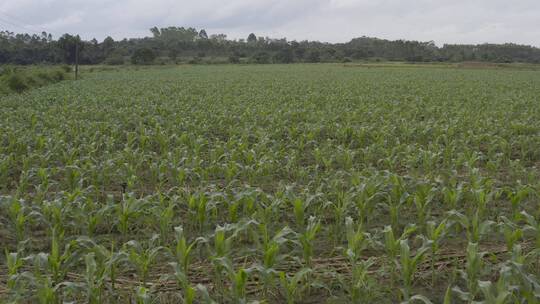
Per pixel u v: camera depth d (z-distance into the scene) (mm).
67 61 87250
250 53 120000
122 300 5496
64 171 10539
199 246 6629
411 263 5203
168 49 117250
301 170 9844
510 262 4859
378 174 8148
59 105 21422
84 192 8211
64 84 36625
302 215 6941
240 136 14492
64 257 5461
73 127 14633
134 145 13883
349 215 7879
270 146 13211
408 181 8742
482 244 6965
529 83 38312
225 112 18297
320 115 18062
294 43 117375
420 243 6965
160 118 16891
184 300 5090
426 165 10398
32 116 16578
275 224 7438
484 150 13336
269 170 9969
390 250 5625
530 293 4680
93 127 14633
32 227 7551
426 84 36812
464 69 69188
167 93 28469
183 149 11234
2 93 28000
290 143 13375
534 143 13023
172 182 10062
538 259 6102
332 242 7094
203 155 12125
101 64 90438
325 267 6289
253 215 6621
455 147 12156
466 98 25500
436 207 8344
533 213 8219
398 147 11164
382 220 7836
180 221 7711
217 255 5465
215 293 5645
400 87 33656
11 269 5168
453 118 17734
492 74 54219
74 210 7023
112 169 10289
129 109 19828
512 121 16047
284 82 38688
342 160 11148
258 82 38906
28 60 83188
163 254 6570
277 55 105562
